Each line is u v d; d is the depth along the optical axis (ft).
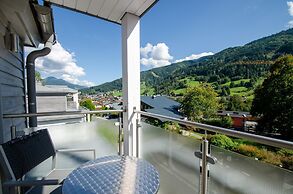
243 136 3.92
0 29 7.08
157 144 7.58
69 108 38.29
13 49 7.77
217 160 4.60
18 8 7.01
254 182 3.75
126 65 9.63
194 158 5.42
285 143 3.19
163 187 7.14
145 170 5.30
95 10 10.00
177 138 6.25
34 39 12.50
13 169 4.84
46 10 8.43
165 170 6.99
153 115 7.80
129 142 9.60
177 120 6.19
